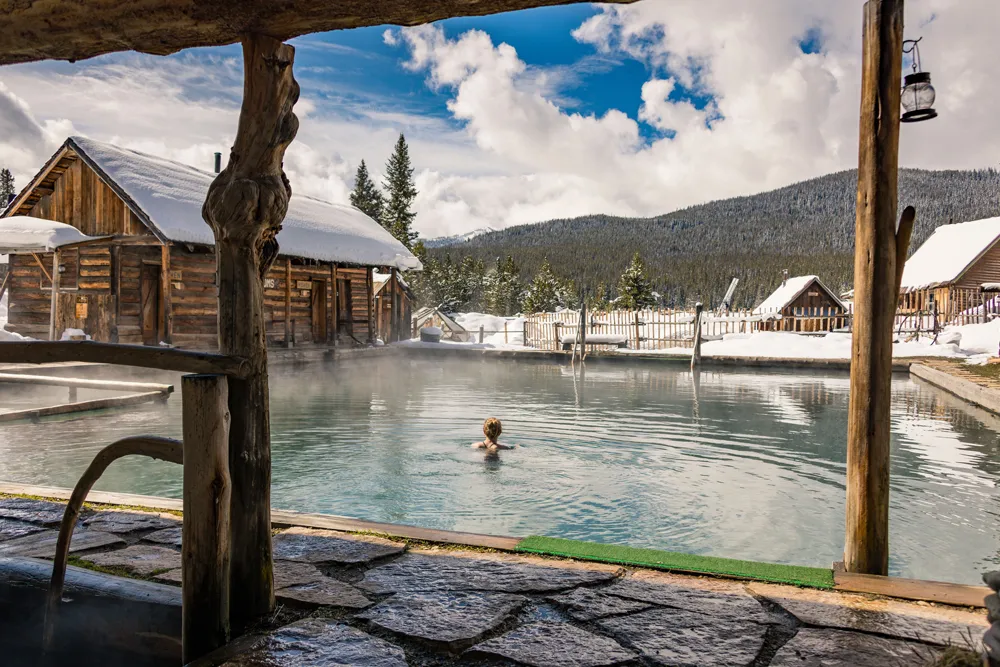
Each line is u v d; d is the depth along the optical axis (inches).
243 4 97.8
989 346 863.7
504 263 3339.1
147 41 113.7
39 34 112.9
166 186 709.3
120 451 107.3
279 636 95.3
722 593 109.5
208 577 95.0
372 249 979.3
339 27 102.3
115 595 112.2
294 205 941.2
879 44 122.6
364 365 874.1
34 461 279.1
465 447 319.9
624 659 86.8
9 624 124.2
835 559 172.1
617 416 422.0
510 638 93.2
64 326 714.8
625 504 223.8
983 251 1391.5
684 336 1074.7
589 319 1041.5
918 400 490.3
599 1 96.0
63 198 727.1
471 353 971.9
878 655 87.3
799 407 463.5
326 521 150.2
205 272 715.4
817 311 1544.0
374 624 98.3
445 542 135.7
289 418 414.3
